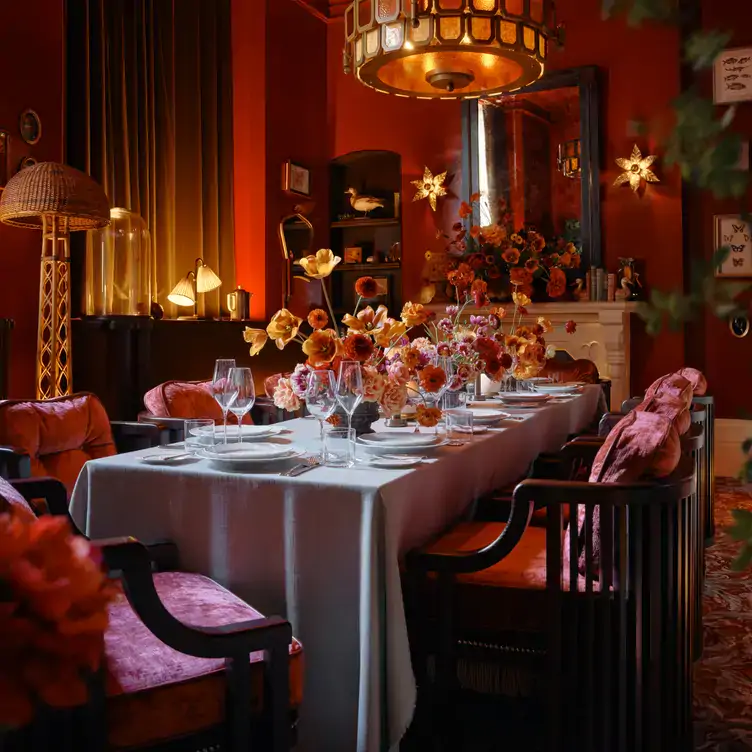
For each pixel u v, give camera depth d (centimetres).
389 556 185
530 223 679
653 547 187
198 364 549
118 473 212
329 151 751
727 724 229
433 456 231
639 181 644
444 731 198
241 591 199
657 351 649
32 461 254
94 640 53
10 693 50
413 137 724
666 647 194
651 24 64
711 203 641
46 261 430
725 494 546
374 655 181
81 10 516
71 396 279
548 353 476
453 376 289
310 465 208
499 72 406
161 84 593
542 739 195
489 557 190
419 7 347
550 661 186
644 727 188
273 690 147
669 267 641
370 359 251
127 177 551
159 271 596
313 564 190
